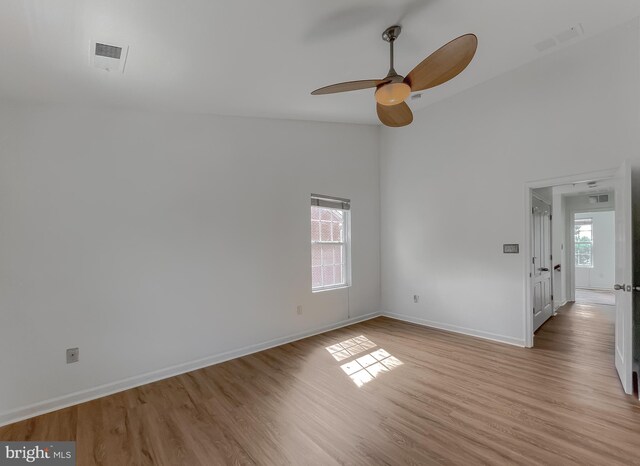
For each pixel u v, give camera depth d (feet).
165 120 9.85
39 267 7.82
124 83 7.70
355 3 6.40
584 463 5.67
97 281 8.62
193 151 10.39
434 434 6.62
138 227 9.29
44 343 7.87
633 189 9.14
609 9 8.23
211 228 10.73
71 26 5.49
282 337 12.56
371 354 11.23
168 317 9.80
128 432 6.95
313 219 14.14
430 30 7.87
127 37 6.04
